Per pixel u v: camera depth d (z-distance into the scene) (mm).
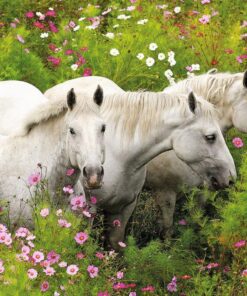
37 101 11750
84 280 8461
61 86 12312
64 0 17656
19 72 14094
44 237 8625
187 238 10367
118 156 10344
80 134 8945
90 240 9078
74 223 8938
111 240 11164
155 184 11680
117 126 10312
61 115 9398
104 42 15445
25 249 8359
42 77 14148
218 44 14914
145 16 16422
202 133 10086
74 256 8695
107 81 12312
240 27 15984
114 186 10461
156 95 10258
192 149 10148
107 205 10750
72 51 14531
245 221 9711
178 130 10141
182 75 14461
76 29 15078
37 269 8422
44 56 15734
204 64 14734
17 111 11453
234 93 11250
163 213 11781
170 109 10133
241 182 10500
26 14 16109
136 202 11234
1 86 12164
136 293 9289
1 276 8008
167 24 16172
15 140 9656
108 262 8836
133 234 11758
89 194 10453
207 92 11406
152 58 13781
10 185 9523
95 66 14641
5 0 17141
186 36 15562
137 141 10234
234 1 18328
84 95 9164
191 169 11367
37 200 9305
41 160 9484
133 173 10484
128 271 9445
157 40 15000
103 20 17359
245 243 9336
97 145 8898
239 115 11234
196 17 16500
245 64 14797
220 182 10234
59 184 9484
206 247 10430
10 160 9570
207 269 9992
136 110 10242
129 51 14352
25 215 9500
